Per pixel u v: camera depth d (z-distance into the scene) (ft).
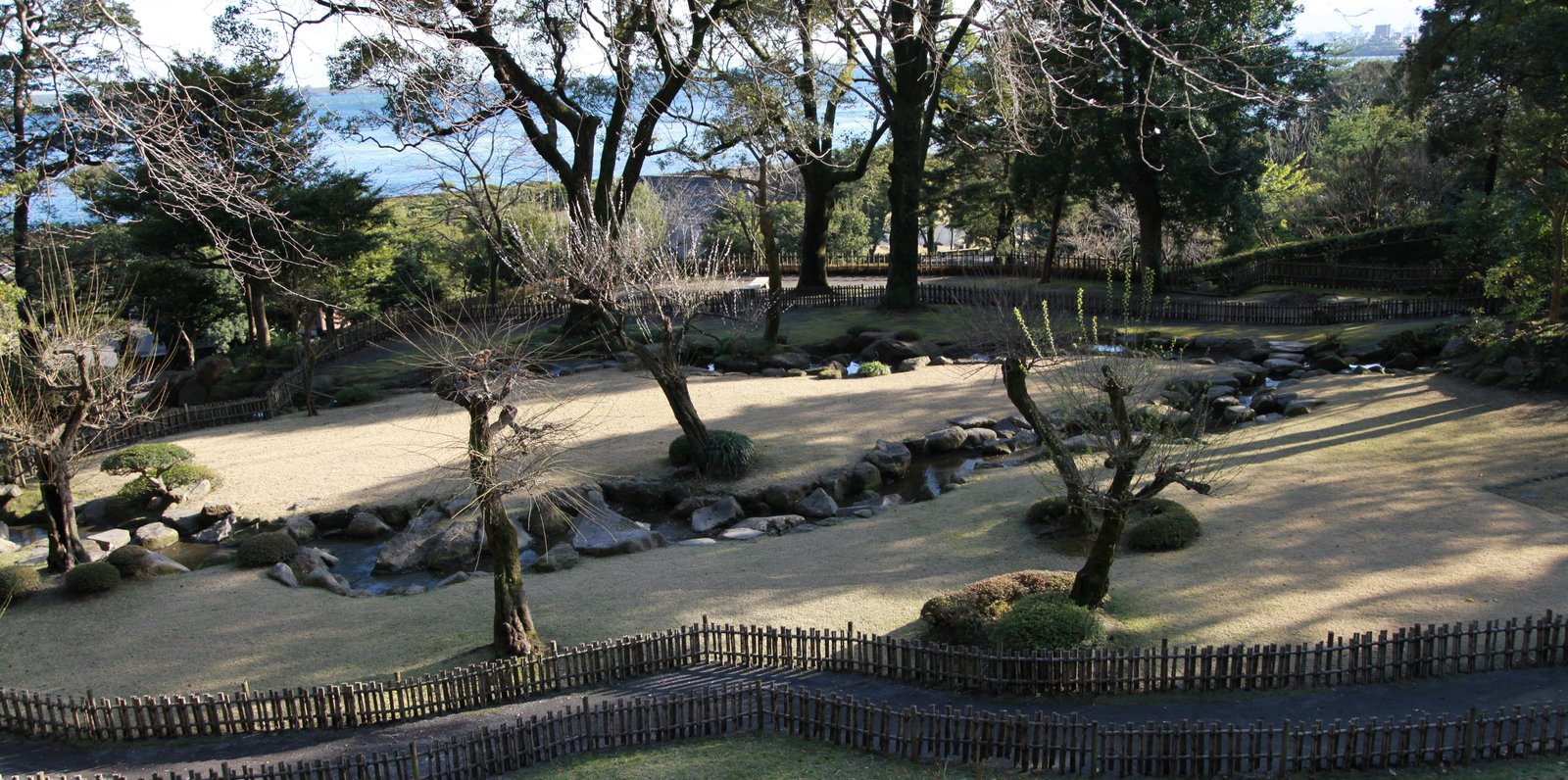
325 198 100.42
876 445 71.56
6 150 68.18
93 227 86.53
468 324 117.08
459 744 32.96
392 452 76.18
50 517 53.57
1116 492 40.81
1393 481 55.62
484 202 130.72
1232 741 30.48
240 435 83.76
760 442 74.02
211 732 37.06
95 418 56.90
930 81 116.26
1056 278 142.82
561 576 51.49
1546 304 81.25
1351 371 84.48
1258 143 115.14
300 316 104.83
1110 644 38.45
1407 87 106.01
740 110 81.61
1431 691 34.71
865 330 111.45
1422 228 126.62
